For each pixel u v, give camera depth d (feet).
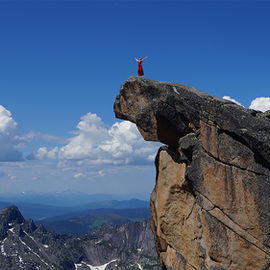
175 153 112.88
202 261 100.37
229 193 91.97
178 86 104.88
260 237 87.35
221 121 93.09
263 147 85.35
